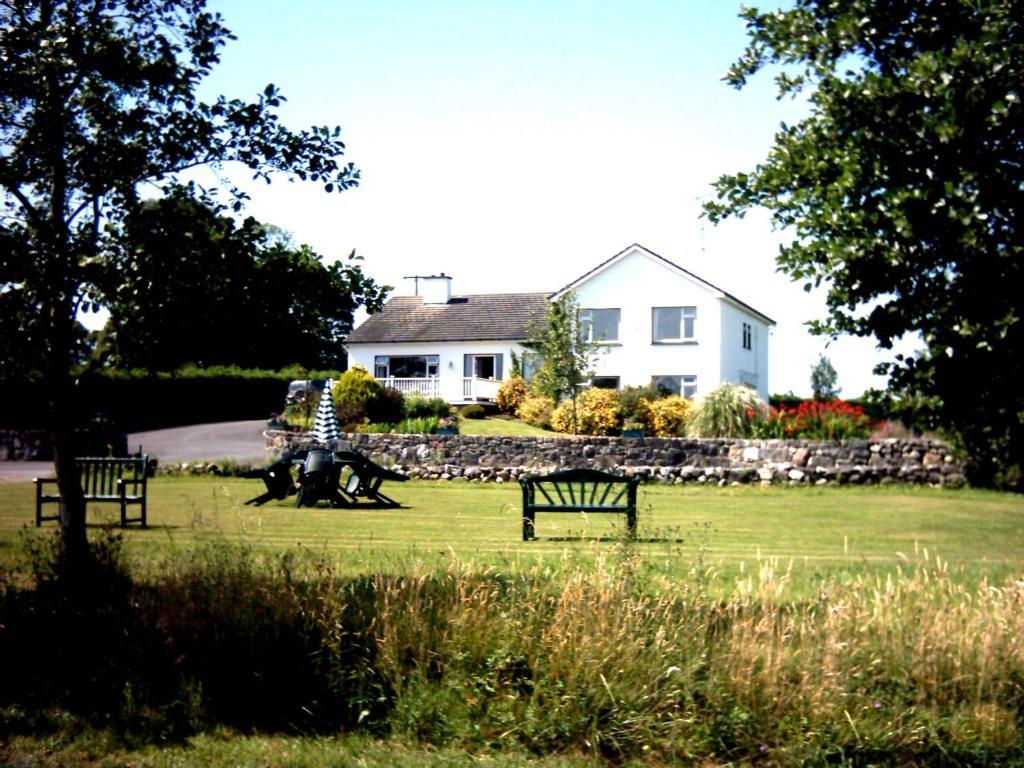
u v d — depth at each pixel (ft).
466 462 70.49
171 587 22.35
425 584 23.15
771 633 19.79
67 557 23.40
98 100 22.58
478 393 129.49
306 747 17.60
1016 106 16.60
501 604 21.39
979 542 37.11
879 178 17.76
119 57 21.99
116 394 123.75
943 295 17.12
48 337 21.81
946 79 16.93
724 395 77.41
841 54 19.61
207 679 19.67
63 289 20.94
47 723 18.35
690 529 40.40
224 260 22.31
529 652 19.76
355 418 97.60
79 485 23.70
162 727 18.30
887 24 18.66
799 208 19.92
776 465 66.08
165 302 21.77
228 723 18.70
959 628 20.65
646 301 123.03
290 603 21.40
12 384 23.08
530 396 117.08
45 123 21.47
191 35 23.39
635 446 68.44
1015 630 20.52
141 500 39.04
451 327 136.98
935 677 19.36
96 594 22.68
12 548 30.63
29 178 22.29
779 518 45.47
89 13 22.22
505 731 18.17
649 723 18.19
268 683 19.56
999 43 16.61
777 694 18.67
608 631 20.03
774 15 20.48
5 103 21.95
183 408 130.93
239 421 129.39
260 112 23.61
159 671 19.94
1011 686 19.38
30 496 52.49
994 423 17.87
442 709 18.67
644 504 51.67
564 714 18.37
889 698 18.86
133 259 21.63
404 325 140.05
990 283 16.70
